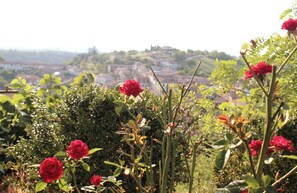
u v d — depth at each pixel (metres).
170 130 2.44
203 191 5.27
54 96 6.12
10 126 6.10
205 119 4.79
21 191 4.63
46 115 5.02
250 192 1.72
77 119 4.63
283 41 4.38
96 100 4.57
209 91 5.34
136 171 2.66
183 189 5.70
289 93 4.30
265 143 1.78
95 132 4.57
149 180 2.75
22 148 5.07
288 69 4.42
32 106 6.20
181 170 4.68
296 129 4.01
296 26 1.94
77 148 2.96
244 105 4.84
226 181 4.39
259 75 1.97
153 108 2.97
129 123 2.60
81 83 5.37
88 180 4.46
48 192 3.96
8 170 5.55
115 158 4.52
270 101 1.76
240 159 4.27
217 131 4.64
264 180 1.75
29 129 4.98
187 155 2.73
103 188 3.14
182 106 2.98
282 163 4.01
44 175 2.71
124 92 2.95
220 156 1.74
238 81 5.05
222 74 5.09
